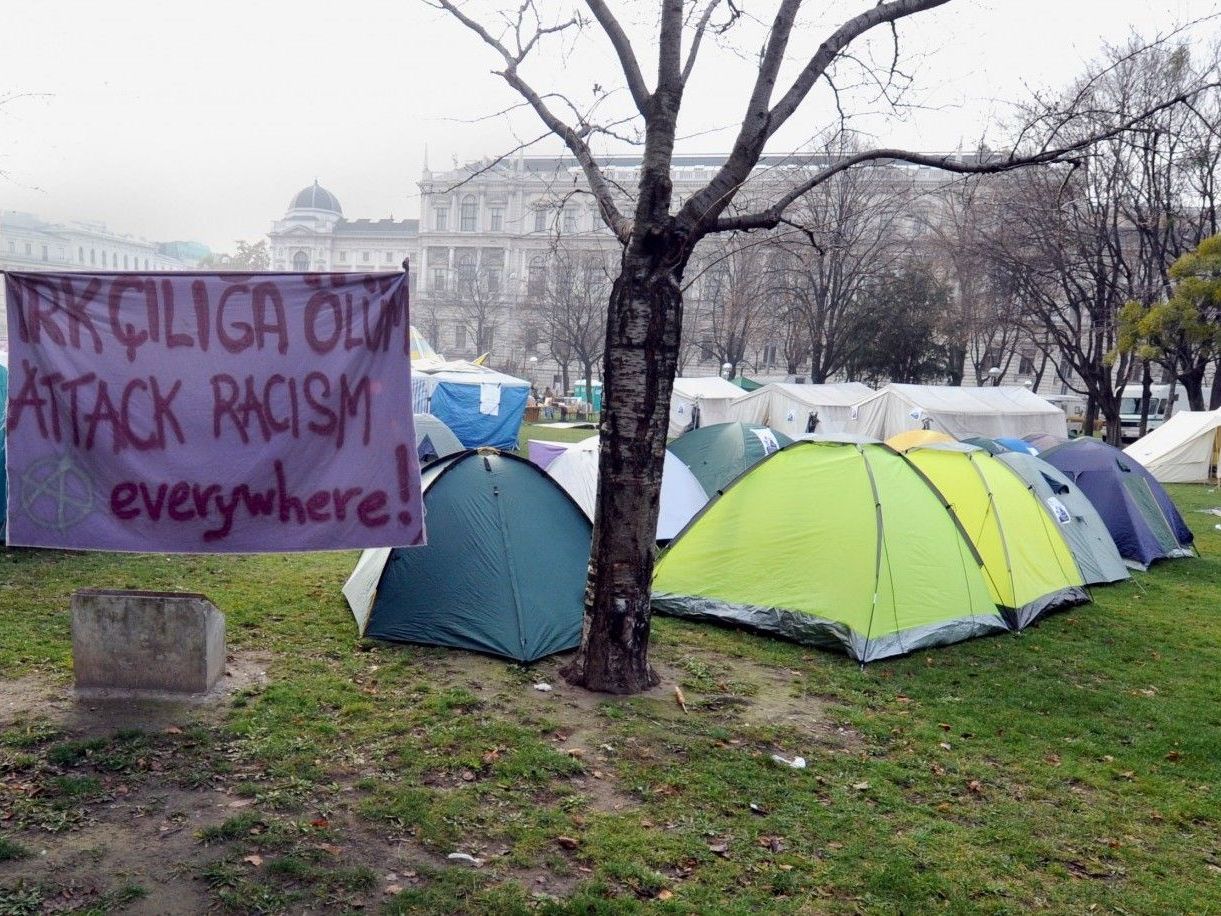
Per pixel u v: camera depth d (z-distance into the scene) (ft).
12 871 11.73
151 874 11.91
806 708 20.48
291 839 13.07
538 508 24.53
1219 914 12.85
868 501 25.64
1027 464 36.17
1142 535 41.01
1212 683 24.32
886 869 13.35
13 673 19.01
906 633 24.90
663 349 19.26
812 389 107.34
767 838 14.14
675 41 18.33
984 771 17.56
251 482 16.15
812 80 19.47
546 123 21.49
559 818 14.29
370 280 16.08
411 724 17.72
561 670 21.13
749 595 26.43
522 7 21.39
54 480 15.88
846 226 104.32
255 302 16.01
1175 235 90.17
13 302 15.62
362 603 24.48
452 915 11.46
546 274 183.62
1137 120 19.61
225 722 17.15
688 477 41.29
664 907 11.96
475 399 81.30
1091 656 26.16
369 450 16.34
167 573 29.96
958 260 109.81
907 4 19.80
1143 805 16.61
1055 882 13.51
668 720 18.81
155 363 15.96
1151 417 146.61
